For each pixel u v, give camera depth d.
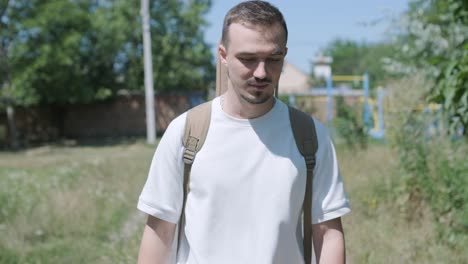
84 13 23.81
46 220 7.00
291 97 20.69
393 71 10.39
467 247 5.28
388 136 8.27
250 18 1.97
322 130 2.18
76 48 24.23
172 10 30.20
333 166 2.18
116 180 10.15
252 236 2.06
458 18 4.82
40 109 27.42
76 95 25.20
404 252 5.24
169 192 2.17
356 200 7.31
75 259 5.77
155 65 29.94
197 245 2.09
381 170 8.26
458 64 4.18
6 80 23.00
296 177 2.09
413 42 9.81
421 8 9.83
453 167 6.21
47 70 23.25
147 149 20.83
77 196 8.06
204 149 2.11
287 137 2.12
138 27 29.50
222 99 2.17
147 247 2.23
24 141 26.39
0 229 6.76
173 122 2.19
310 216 2.17
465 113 4.32
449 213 5.73
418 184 6.41
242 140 2.10
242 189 2.07
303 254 2.19
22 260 5.86
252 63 1.99
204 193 2.09
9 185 8.83
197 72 30.53
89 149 22.03
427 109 8.12
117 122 28.78
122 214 7.73
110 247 6.13
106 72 28.03
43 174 12.53
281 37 1.99
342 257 2.17
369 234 5.79
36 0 22.56
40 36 22.84
